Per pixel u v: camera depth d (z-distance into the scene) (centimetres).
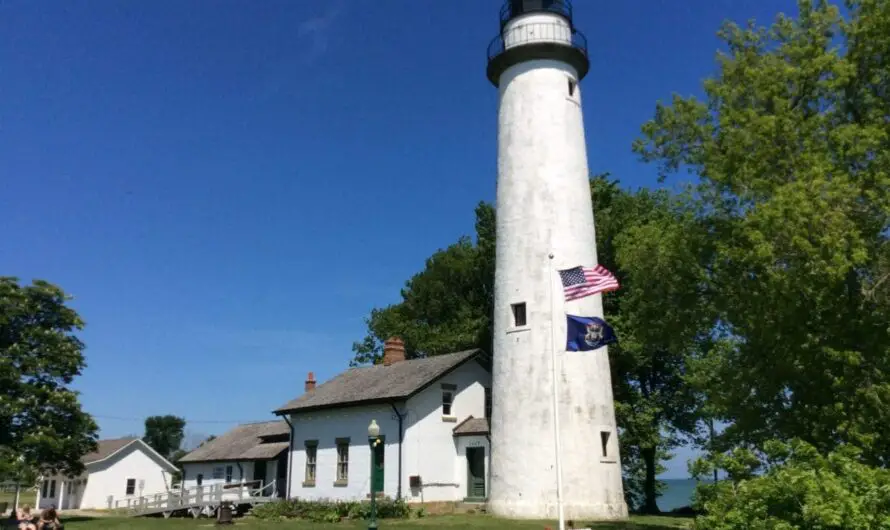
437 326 4597
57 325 3356
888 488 1015
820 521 993
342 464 3331
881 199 1642
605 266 3466
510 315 2633
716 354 2255
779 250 1697
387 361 3781
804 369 1842
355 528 2420
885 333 1694
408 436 3044
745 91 1998
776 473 1105
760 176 1859
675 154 2155
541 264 2605
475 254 4394
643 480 3881
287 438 4088
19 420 3098
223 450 4375
